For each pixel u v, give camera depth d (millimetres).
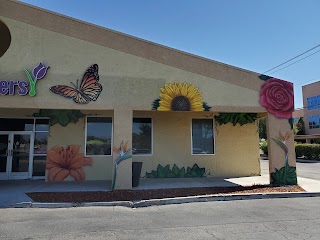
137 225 6668
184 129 15461
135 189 11164
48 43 11219
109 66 11547
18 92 10688
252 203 9117
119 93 11461
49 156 14234
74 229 6387
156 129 15266
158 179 14383
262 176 15430
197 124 15695
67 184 12797
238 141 15766
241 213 7750
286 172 12227
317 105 50156
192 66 12102
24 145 14734
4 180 14188
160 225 6652
